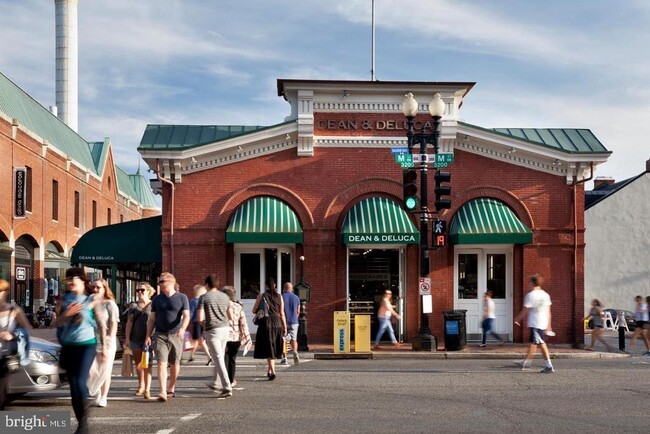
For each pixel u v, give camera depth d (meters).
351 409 10.27
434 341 19.20
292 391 12.02
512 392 11.90
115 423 9.21
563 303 21.81
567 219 22.00
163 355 11.01
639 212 39.91
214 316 11.41
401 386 12.62
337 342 18.30
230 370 12.32
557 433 8.69
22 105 40.31
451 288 21.77
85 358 8.28
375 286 21.89
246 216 21.09
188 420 9.43
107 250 22.98
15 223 34.12
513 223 21.19
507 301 22.03
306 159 21.86
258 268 21.84
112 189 57.28
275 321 13.34
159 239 23.08
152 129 23.55
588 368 15.63
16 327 9.12
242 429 8.84
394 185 21.89
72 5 57.06
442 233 19.33
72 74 57.09
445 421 9.39
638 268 39.62
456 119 22.09
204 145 21.28
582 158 21.69
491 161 22.08
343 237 20.80
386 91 21.81
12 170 33.81
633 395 11.59
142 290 11.61
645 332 19.95
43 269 38.41
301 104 21.67
